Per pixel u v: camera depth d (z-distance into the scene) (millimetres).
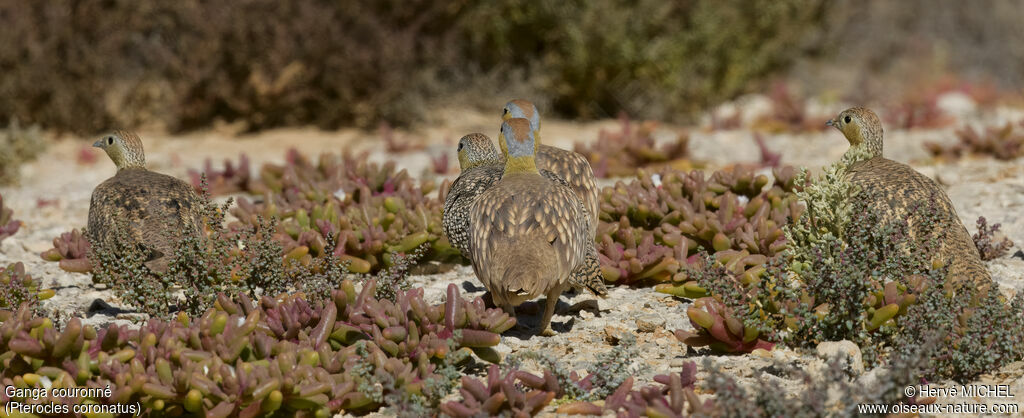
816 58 34719
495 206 9273
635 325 10195
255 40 26594
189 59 27000
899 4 39469
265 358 8430
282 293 10359
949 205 10438
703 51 29266
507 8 28328
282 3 26547
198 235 10625
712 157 21844
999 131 20250
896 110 28125
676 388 7621
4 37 26672
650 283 11680
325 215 12672
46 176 21391
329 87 26906
